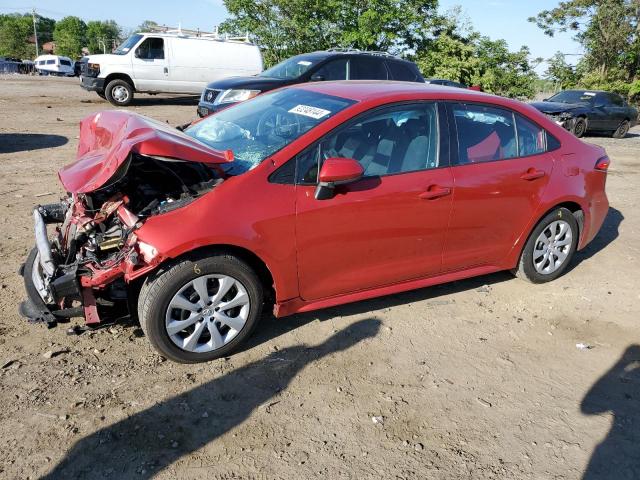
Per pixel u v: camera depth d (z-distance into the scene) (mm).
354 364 3500
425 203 3818
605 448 2939
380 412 3078
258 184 3303
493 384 3412
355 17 24047
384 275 3875
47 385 3076
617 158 12266
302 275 3523
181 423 2877
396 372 3451
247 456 2697
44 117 13141
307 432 2889
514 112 4387
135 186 3525
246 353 3535
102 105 16531
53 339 3521
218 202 3195
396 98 3795
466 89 4375
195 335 3295
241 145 3744
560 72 34500
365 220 3607
